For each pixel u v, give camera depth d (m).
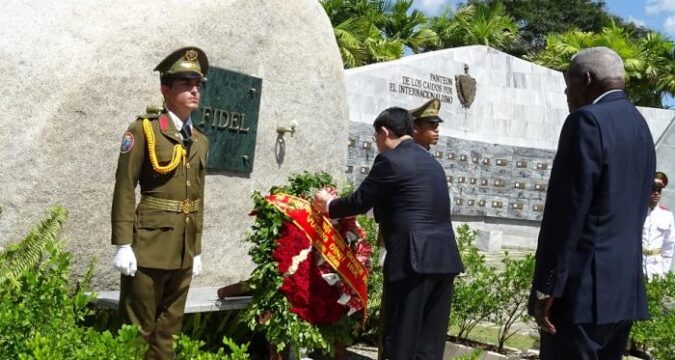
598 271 3.02
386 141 4.34
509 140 17.27
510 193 17.20
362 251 4.84
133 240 3.81
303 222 4.57
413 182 4.16
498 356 5.77
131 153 3.79
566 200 3.00
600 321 3.01
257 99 5.43
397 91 14.98
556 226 3.02
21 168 4.13
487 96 17.11
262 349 5.23
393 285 4.16
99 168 4.42
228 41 5.16
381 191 4.18
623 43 25.02
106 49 4.41
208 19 5.00
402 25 24.55
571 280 3.04
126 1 4.63
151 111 3.94
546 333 3.18
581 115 3.05
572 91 3.32
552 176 3.09
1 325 2.85
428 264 4.09
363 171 14.12
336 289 4.71
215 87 5.07
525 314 6.59
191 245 4.00
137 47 4.55
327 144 6.12
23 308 2.97
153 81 4.63
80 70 4.30
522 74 17.56
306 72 5.86
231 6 5.18
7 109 4.12
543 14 39.31
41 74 4.20
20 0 4.31
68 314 3.17
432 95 15.75
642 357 6.16
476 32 24.62
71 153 4.29
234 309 4.71
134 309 3.83
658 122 18.91
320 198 4.51
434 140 5.23
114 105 4.45
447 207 4.30
